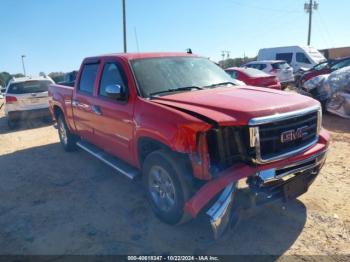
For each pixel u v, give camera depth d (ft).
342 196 14.34
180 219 11.69
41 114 37.04
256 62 61.21
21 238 12.51
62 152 24.14
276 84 44.52
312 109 11.59
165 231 12.37
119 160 16.30
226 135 10.35
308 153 11.31
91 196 15.92
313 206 13.53
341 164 18.34
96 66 17.26
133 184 17.07
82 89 18.69
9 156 24.35
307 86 35.94
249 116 10.14
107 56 16.38
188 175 11.09
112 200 15.33
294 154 10.95
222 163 10.37
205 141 10.25
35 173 19.85
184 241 11.71
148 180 12.94
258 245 11.24
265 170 10.40
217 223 10.03
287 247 11.05
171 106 11.76
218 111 10.70
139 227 12.77
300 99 11.94
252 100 11.34
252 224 12.46
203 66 16.16
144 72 14.21
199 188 11.13
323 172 17.21
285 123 10.86
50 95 24.56
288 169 10.99
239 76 44.39
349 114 31.55
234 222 10.64
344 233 11.64
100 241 11.98
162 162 11.65
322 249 10.85
